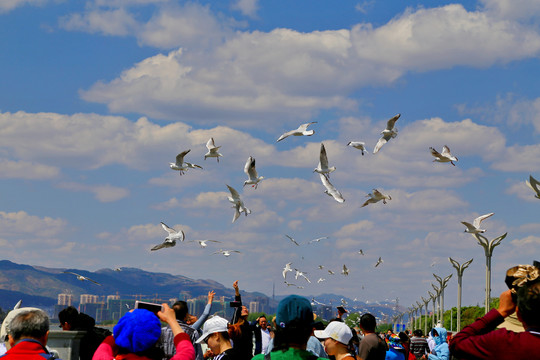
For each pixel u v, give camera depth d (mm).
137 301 8016
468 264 45281
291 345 6020
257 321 17125
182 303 12336
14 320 6609
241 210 26469
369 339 12812
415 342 27094
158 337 6152
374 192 23891
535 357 5098
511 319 6465
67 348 12375
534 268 5426
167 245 20969
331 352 10062
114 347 6332
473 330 5551
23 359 6340
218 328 10383
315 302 45656
